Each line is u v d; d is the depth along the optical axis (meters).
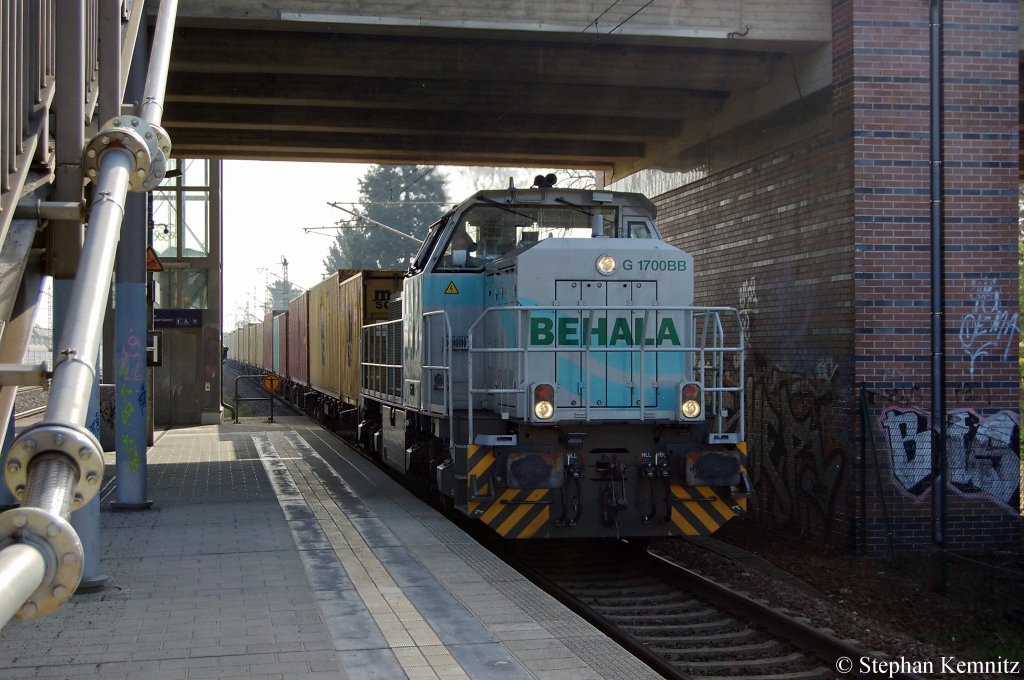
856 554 10.44
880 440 10.51
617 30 11.02
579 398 8.99
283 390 37.06
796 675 6.67
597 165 18.08
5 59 3.98
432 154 16.52
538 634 5.47
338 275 20.62
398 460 12.73
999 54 10.83
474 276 10.32
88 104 5.58
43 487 2.21
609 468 8.94
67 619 5.84
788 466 11.90
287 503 10.79
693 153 14.70
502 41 11.82
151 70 4.82
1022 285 17.02
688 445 9.12
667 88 13.45
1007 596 9.05
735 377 13.30
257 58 11.45
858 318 10.55
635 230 10.42
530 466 8.66
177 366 25.77
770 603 8.49
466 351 10.27
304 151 16.22
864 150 10.60
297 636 5.46
